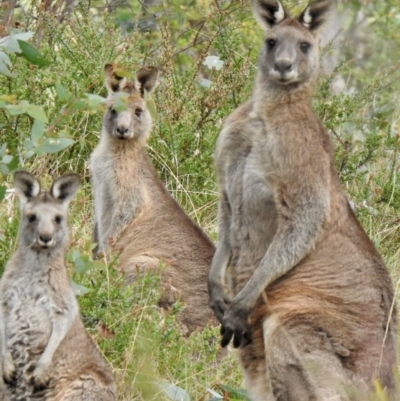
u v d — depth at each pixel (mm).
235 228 25391
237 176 25266
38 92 33438
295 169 24500
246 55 38812
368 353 23734
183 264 31328
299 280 24656
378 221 33625
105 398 23531
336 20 44656
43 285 23734
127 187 32844
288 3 43875
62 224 24141
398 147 35562
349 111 36656
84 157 34594
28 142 23719
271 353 23500
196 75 36438
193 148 35125
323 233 24656
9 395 23766
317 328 23688
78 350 23672
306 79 25016
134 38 37594
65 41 36188
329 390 22984
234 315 24328
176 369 24984
